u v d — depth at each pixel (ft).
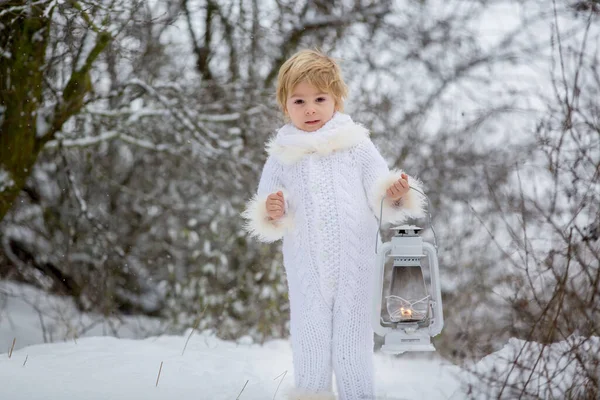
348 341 10.82
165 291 26.50
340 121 11.43
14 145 18.11
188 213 27.25
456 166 26.03
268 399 11.25
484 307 20.70
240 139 24.91
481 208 24.09
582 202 12.05
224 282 24.49
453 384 12.76
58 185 25.85
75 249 25.75
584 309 11.10
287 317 22.67
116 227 28.45
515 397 10.64
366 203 11.28
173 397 11.08
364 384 10.84
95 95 22.27
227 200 24.72
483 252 22.49
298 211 11.23
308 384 10.85
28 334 23.12
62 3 14.61
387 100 26.86
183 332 23.52
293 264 11.21
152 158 28.91
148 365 12.66
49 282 25.52
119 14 16.49
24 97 17.66
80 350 13.89
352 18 28.32
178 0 23.25
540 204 15.11
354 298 10.89
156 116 24.17
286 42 28.07
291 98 11.50
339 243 10.96
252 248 24.49
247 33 25.34
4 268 25.29
